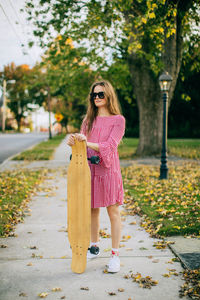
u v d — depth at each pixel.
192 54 11.59
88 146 2.79
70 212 2.89
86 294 2.46
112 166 2.93
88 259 3.16
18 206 5.18
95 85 3.04
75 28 10.46
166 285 2.58
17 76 64.00
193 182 7.04
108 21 9.48
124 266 2.95
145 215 4.60
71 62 13.18
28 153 15.52
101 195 2.90
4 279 2.71
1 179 7.68
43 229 4.11
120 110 3.15
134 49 8.48
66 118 43.81
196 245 3.39
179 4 8.36
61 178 8.30
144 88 12.74
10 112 71.19
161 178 7.76
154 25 7.41
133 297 2.41
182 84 24.34
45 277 2.75
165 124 7.73
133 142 24.48
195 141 24.02
